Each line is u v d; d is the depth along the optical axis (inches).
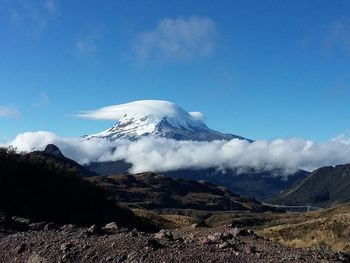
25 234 718.5
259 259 539.5
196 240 703.7
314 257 600.7
